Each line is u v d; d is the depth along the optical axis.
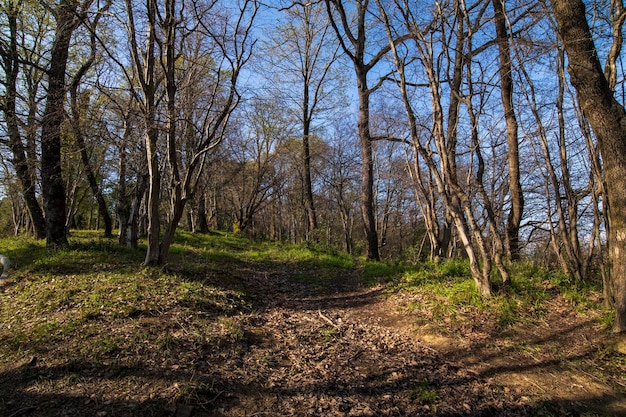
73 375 3.96
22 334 4.82
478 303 6.23
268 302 7.49
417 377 4.56
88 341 4.61
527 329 5.55
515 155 10.00
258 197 31.31
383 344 5.54
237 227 25.47
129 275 7.24
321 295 8.30
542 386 4.36
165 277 7.29
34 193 13.24
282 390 4.16
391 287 8.25
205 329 5.27
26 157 11.73
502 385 4.41
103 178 15.02
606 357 4.76
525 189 10.77
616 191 4.96
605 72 6.25
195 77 9.10
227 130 13.15
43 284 6.75
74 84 8.69
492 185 11.62
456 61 8.76
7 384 3.84
